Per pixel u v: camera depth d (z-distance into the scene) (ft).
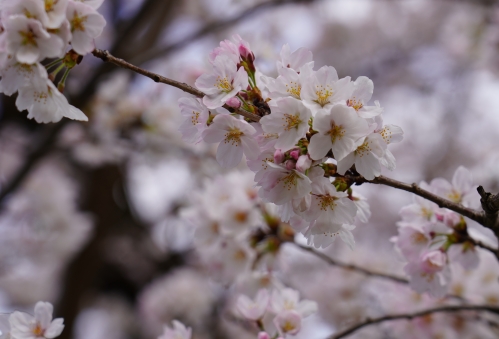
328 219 6.02
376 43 31.94
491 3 22.08
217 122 5.74
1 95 25.16
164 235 24.72
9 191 17.04
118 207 29.63
